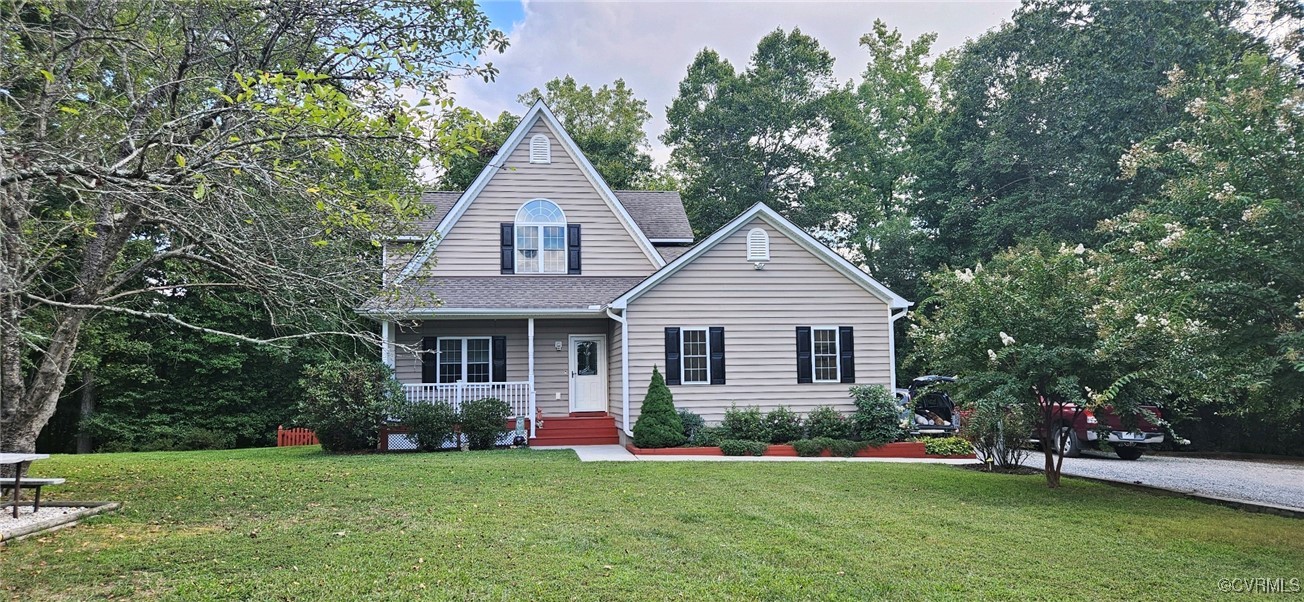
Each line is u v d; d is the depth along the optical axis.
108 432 22.69
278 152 7.25
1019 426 12.64
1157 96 23.53
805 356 17.02
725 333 16.81
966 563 6.35
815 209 36.66
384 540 6.89
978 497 9.78
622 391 16.50
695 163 39.47
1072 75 26.42
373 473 11.34
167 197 8.09
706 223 37.19
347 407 15.22
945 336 10.68
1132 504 9.35
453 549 6.57
